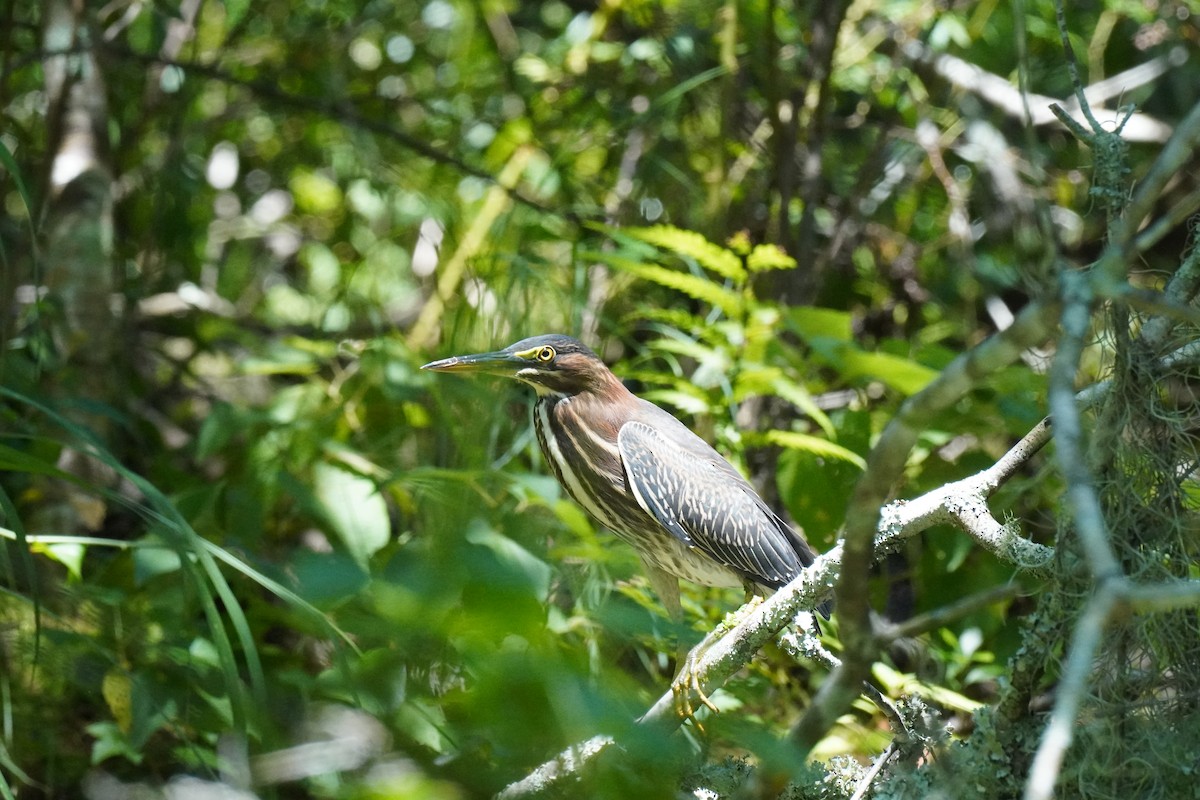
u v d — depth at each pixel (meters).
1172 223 3.74
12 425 10.36
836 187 13.39
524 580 3.23
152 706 8.07
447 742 6.07
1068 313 3.33
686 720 7.03
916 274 13.27
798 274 12.23
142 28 13.68
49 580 9.00
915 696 6.14
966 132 13.59
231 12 13.57
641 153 13.17
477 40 14.34
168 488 10.77
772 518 9.45
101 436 10.39
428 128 14.15
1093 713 5.23
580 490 10.01
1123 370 5.24
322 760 6.58
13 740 8.52
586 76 13.66
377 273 13.76
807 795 6.33
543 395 10.04
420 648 3.48
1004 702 5.63
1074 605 5.33
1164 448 5.34
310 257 14.80
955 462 10.41
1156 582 5.18
